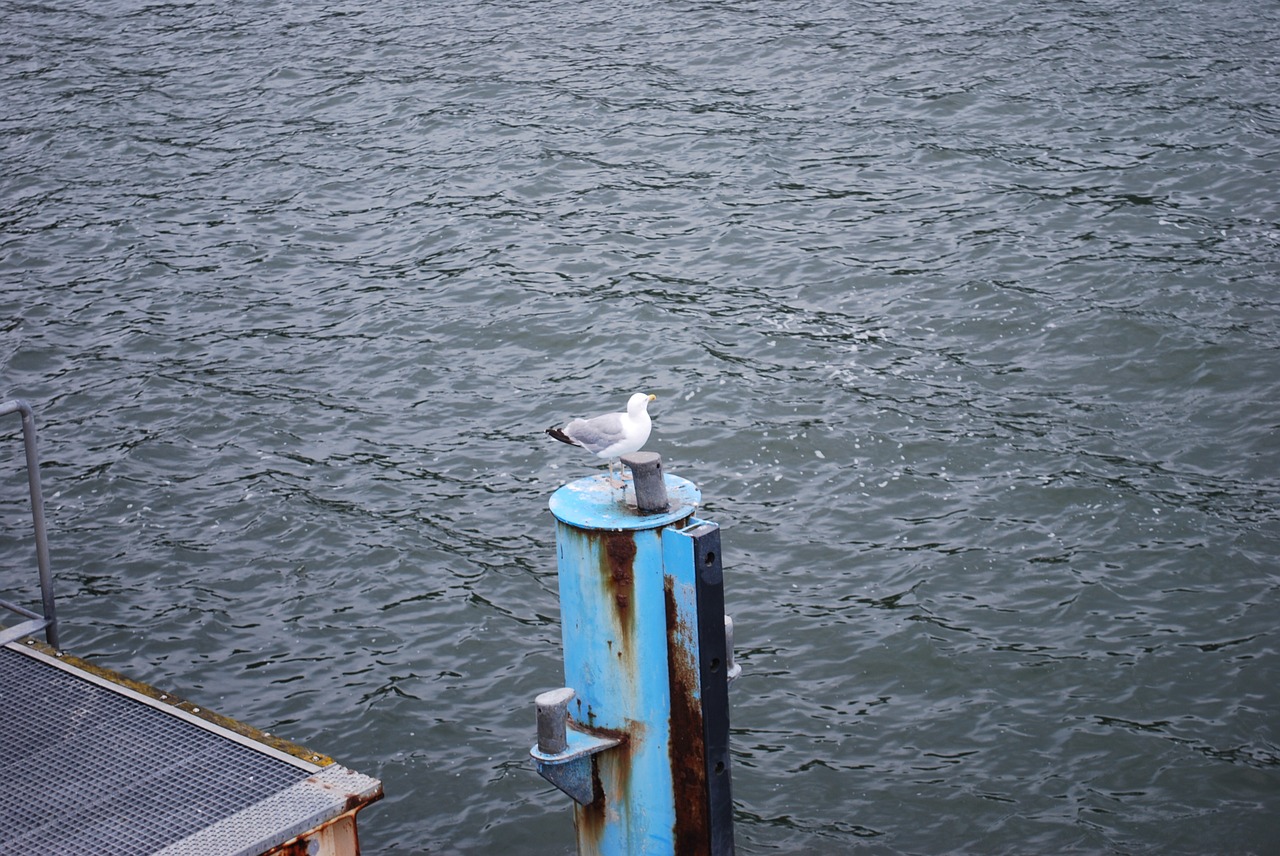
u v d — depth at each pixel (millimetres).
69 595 15125
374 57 33781
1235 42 31484
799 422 17953
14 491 17359
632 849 6719
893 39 32688
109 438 18578
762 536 15727
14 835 5363
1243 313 20016
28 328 21766
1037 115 27875
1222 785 11594
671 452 17500
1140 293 20688
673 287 21938
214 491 17219
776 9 35594
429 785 12070
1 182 27641
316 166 27672
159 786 5684
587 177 26266
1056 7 34562
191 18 37969
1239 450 17016
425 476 17375
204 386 19859
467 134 28641
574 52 33188
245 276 23406
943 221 23641
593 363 19891
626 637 6359
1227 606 14086
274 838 5273
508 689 13375
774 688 13234
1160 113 27547
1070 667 13242
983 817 11406
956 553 15227
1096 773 11859
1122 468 16688
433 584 15156
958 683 13141
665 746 6496
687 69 31688
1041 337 19875
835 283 21766
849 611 14312
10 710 6348
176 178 27547
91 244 24828
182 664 13891
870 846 11148
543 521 16297
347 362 20391
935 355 19609
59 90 32688
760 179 25766
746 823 11469
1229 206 23531
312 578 15375
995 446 17250
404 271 23156
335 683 13531
